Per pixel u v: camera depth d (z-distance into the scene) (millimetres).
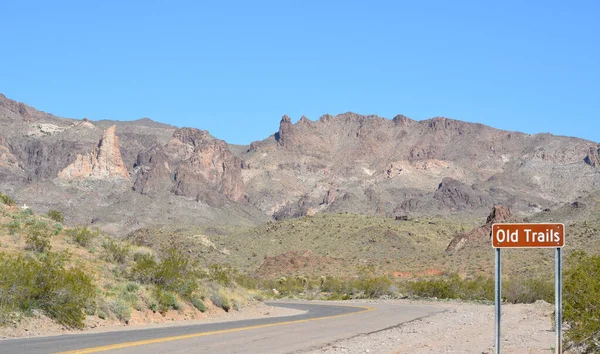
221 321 30781
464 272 99312
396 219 172125
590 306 17781
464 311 43688
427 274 104125
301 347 21016
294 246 144750
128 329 24266
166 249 37281
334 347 21297
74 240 34375
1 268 22594
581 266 18484
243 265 131375
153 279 32438
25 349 17312
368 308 47188
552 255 92125
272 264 122812
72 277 24047
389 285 72625
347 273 110000
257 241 153125
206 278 39969
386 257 129750
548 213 146125
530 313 39125
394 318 36312
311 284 89062
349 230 151875
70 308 23312
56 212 39281
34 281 22953
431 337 25250
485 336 25562
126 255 34312
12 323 21125
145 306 28953
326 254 135125
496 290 13023
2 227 32469
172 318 29812
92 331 23016
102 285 28781
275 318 34375
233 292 42031
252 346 20688
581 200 143750
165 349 18797
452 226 167375
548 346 21609
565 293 18016
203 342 21000
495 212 128875
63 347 17969
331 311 42688
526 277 75312
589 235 95062
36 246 29891
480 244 118125
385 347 21500
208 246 141500
